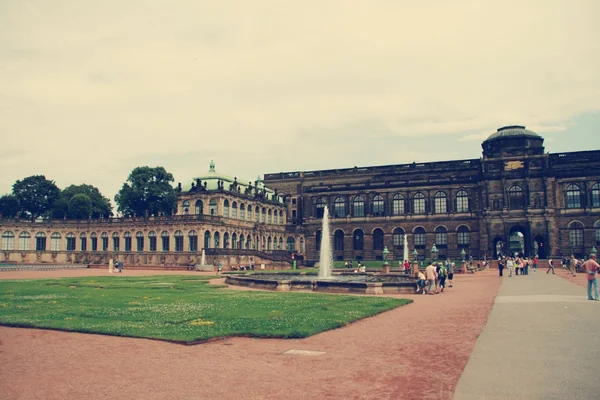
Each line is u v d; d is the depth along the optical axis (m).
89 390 16.23
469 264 110.56
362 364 19.27
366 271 100.38
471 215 143.25
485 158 141.00
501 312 32.94
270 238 156.25
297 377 17.52
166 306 37.31
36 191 174.25
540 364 18.20
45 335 25.78
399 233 150.75
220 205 132.75
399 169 161.75
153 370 18.66
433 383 16.44
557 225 134.12
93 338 24.89
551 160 141.38
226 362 19.80
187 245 125.44
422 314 33.69
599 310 32.12
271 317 30.91
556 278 71.19
